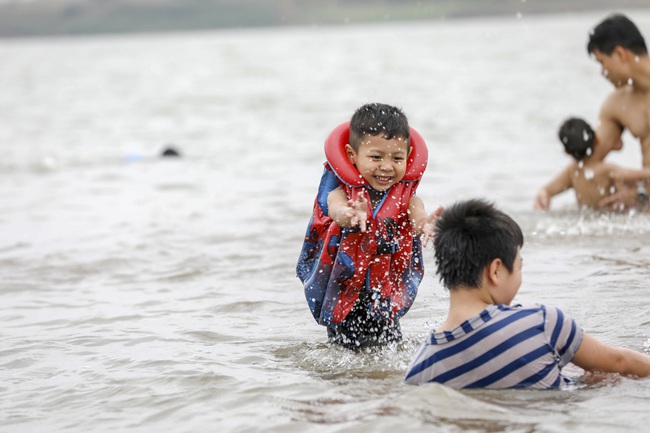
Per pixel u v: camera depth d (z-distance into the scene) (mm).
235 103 51906
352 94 53969
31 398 8258
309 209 18750
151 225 17500
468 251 7555
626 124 17016
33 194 22109
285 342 9883
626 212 17109
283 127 38281
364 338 9531
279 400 7797
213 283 12844
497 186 20922
